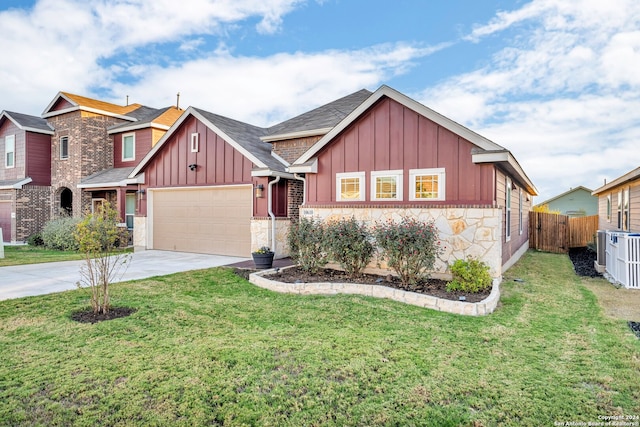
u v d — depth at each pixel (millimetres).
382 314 5961
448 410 3238
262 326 5328
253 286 7996
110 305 6164
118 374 3754
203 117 13094
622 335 5098
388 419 3104
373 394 3475
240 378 3715
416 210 8633
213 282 8312
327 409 3227
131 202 17672
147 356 4191
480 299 6492
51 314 5703
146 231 14656
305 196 10328
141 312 5836
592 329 5340
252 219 12008
